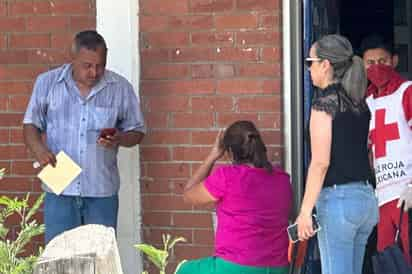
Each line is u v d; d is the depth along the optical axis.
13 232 6.60
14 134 6.74
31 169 6.73
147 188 6.56
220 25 6.41
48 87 5.94
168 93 6.50
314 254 6.36
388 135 6.12
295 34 6.38
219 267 5.44
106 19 6.55
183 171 6.51
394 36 8.78
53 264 3.54
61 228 5.93
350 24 8.63
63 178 5.82
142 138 6.20
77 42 5.83
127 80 6.21
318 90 6.14
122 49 6.55
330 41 5.33
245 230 5.44
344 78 5.33
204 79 6.44
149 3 6.49
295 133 6.39
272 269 5.46
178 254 6.55
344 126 5.26
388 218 6.09
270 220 5.46
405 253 5.94
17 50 6.72
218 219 5.55
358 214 5.29
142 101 6.53
